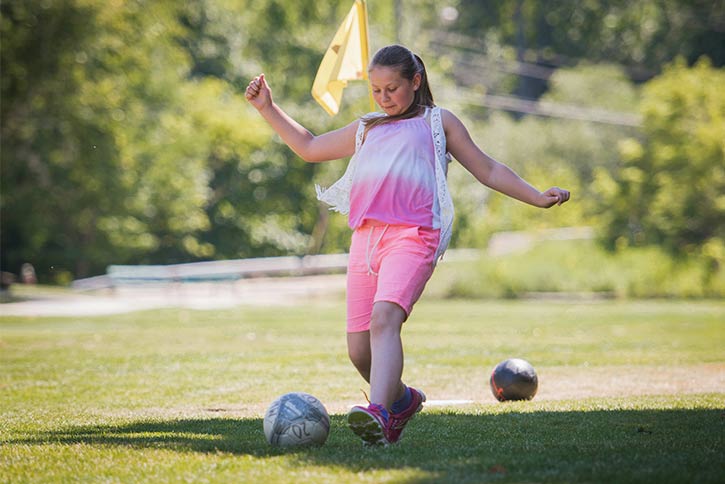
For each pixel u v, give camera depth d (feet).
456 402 61.16
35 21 223.10
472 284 230.68
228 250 342.85
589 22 480.23
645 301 226.79
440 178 38.63
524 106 398.42
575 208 286.05
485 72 466.29
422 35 394.11
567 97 368.48
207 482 31.68
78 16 226.38
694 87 270.05
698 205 258.57
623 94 366.43
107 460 36.22
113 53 247.09
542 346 111.65
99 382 73.82
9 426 49.06
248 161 329.93
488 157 39.24
